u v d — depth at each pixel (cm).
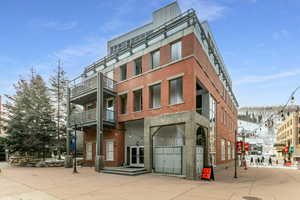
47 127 2792
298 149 6919
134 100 2048
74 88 2528
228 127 3200
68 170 1986
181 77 1691
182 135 1723
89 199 878
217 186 1211
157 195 954
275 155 8644
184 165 1566
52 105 3059
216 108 2386
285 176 1897
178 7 2242
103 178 1462
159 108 1778
